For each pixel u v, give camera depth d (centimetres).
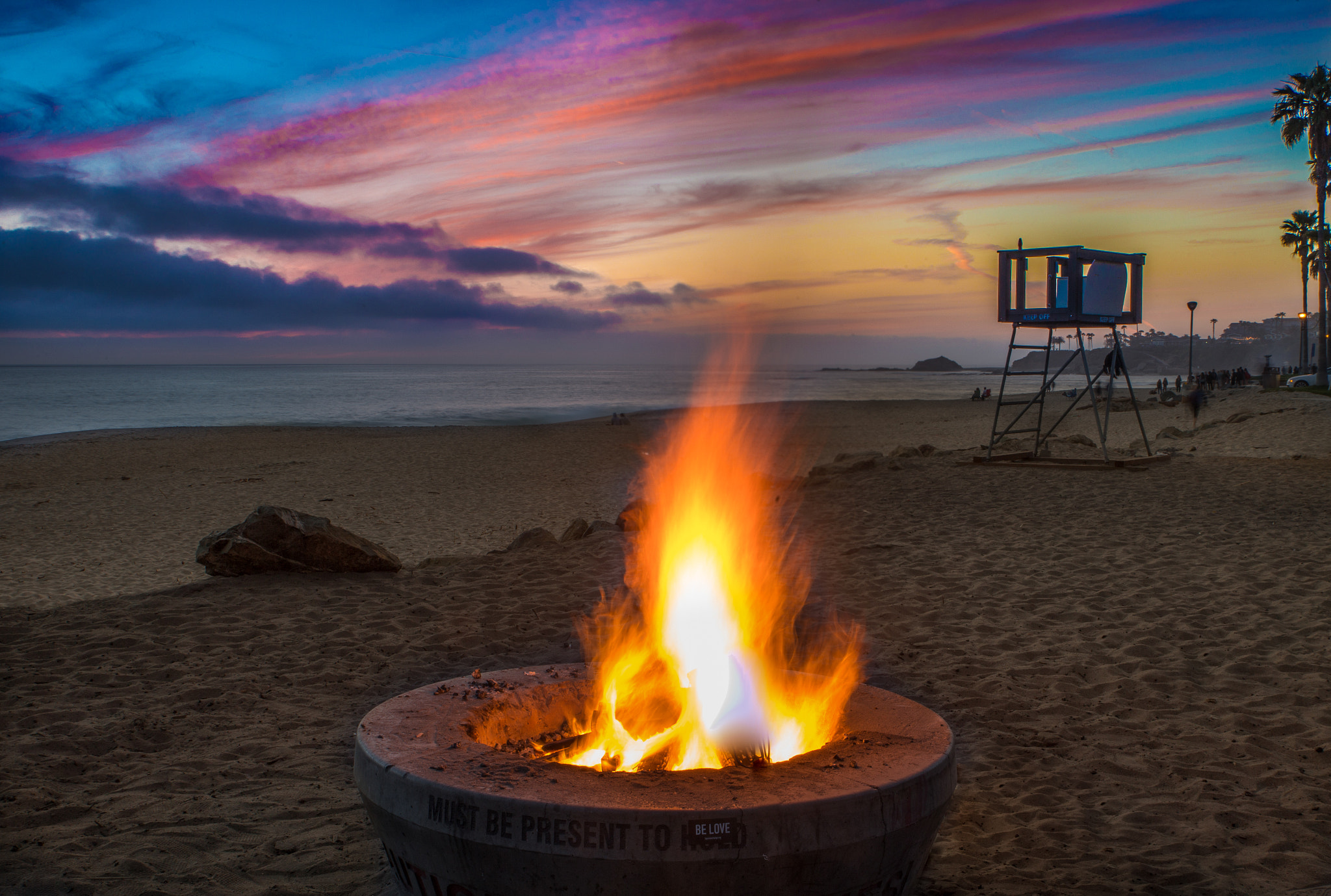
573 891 232
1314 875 343
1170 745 479
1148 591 759
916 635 674
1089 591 767
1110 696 550
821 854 235
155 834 371
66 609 728
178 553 1405
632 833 227
